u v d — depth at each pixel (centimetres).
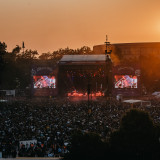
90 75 15962
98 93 15162
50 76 15525
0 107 9338
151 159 2783
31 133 5219
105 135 4825
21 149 4259
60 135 4897
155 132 2823
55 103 10869
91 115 7188
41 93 15550
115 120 6288
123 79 15038
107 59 13412
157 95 15262
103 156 2806
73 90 16150
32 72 15575
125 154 2797
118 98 13012
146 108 9144
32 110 8525
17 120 6600
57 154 4088
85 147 2803
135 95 14962
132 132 2780
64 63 16062
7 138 4803
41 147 4269
